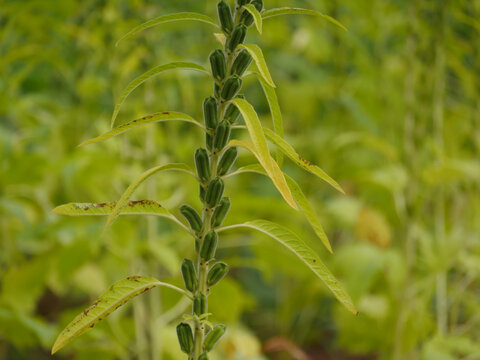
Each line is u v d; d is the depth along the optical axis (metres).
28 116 2.24
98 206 1.03
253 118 0.97
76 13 2.08
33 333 1.73
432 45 1.91
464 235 2.03
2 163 1.83
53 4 1.92
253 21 1.04
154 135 2.00
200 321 1.03
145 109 1.88
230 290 1.81
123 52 1.92
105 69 2.32
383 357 2.01
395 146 2.10
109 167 1.82
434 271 1.94
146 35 1.89
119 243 1.73
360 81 2.23
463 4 1.88
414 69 2.07
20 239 1.83
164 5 2.22
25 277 1.83
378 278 2.16
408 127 1.96
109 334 1.78
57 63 2.04
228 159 1.04
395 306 1.96
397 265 1.81
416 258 2.08
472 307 2.08
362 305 2.08
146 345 1.87
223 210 1.05
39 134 2.00
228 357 1.84
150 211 1.04
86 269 2.00
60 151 2.11
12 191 1.99
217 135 1.03
